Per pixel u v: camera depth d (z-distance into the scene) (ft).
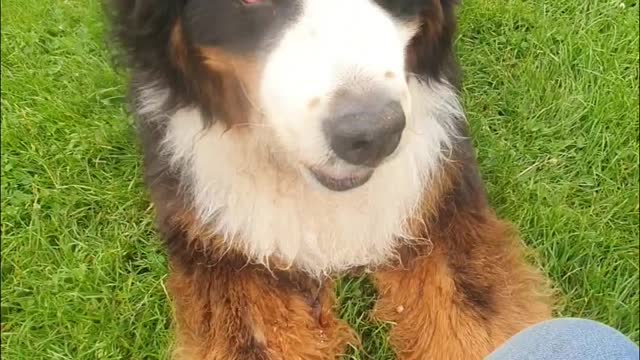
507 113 2.68
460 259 2.17
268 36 1.64
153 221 2.46
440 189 2.15
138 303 2.33
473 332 2.12
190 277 2.13
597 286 2.31
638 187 2.49
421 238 2.17
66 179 2.57
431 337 2.15
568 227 2.40
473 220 2.21
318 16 1.58
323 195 2.01
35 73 2.79
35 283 2.37
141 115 2.13
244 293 2.11
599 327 1.72
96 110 2.72
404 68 1.71
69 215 2.50
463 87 2.63
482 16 2.85
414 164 2.07
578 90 2.68
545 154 2.58
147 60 1.93
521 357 1.71
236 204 2.07
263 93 1.69
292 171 1.97
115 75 2.70
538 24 2.83
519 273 2.21
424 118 2.06
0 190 2.54
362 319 2.29
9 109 2.72
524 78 2.72
